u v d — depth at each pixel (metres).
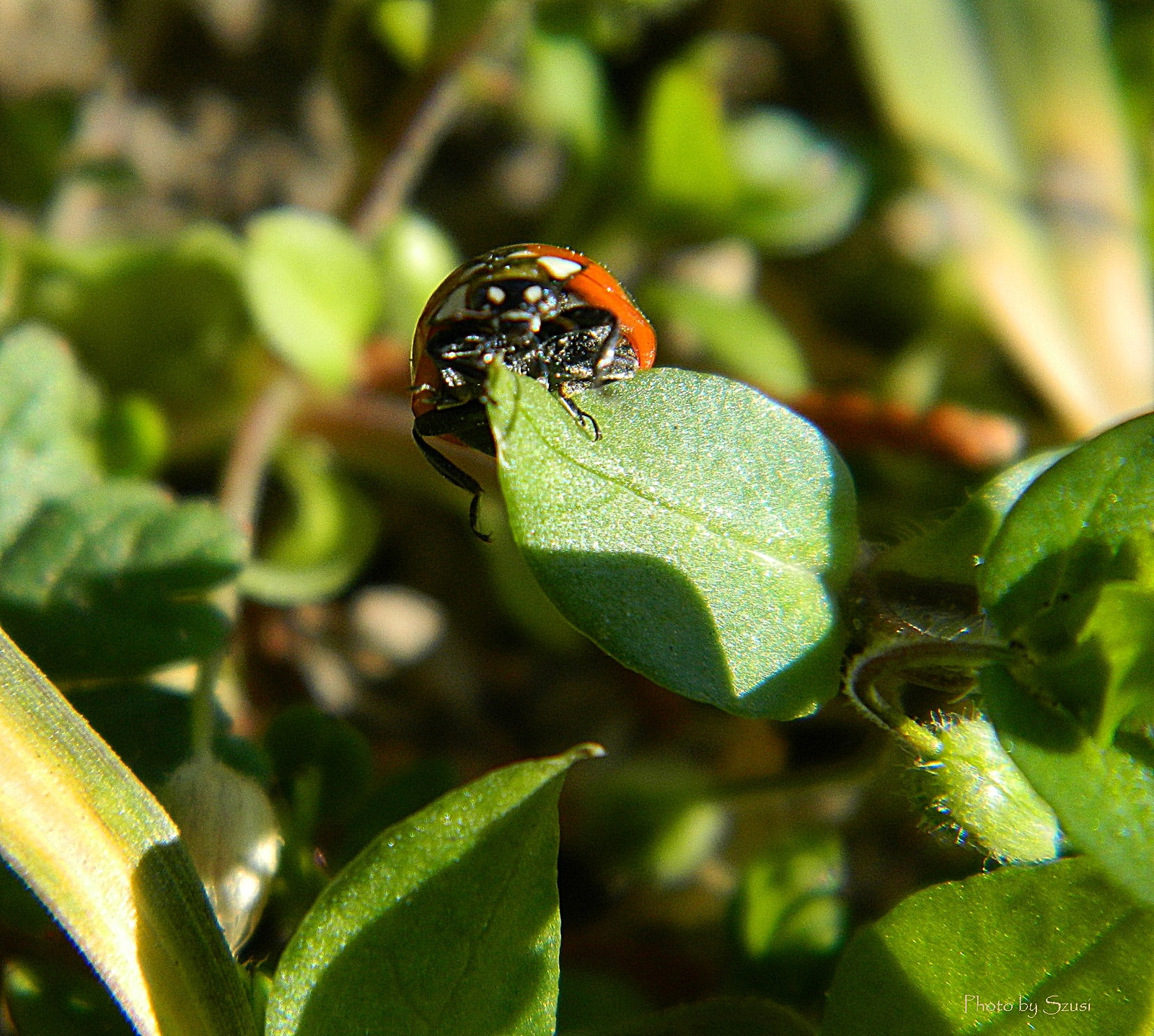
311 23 0.09
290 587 0.07
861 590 0.05
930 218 0.08
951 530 0.05
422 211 0.09
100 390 0.07
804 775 0.06
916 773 0.05
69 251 0.07
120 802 0.05
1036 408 0.08
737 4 0.09
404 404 0.07
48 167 0.08
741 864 0.07
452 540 0.08
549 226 0.08
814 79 0.09
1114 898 0.05
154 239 0.07
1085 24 0.08
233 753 0.05
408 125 0.07
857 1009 0.05
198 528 0.06
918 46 0.08
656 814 0.06
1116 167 0.08
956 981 0.05
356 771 0.06
